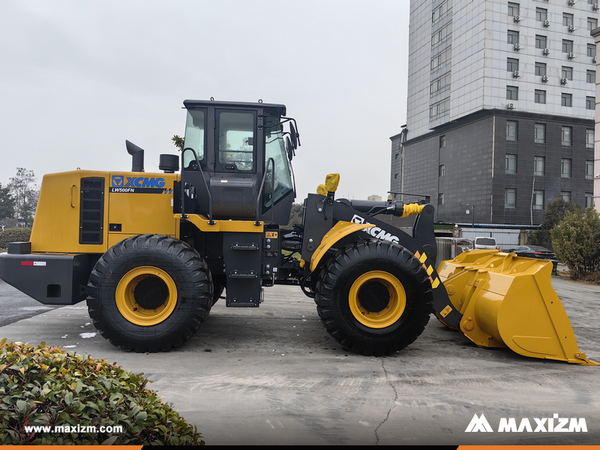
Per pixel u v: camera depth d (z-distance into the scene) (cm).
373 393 320
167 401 295
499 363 402
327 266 423
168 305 410
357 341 410
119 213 467
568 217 1451
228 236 436
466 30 3722
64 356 184
